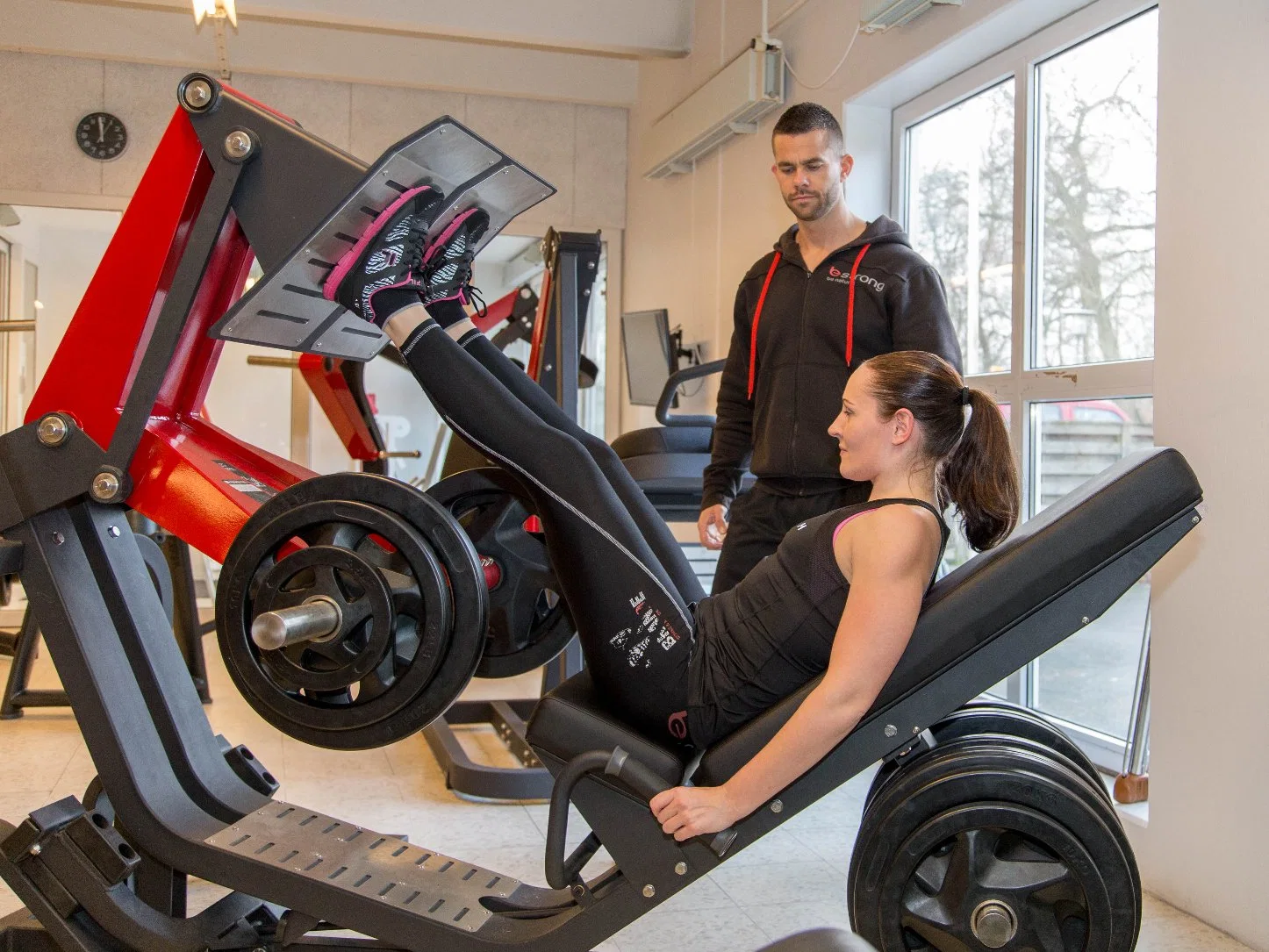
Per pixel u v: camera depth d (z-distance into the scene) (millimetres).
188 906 2484
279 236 1969
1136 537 1735
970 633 1728
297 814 2184
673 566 2094
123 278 2045
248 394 6582
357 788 3410
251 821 2098
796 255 2648
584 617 1889
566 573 1898
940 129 3967
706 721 1839
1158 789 2590
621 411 6637
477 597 1875
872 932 1761
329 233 1882
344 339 2256
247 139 1953
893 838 1743
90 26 5605
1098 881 1690
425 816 3158
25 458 2033
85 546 2131
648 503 2148
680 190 5711
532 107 6395
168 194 2037
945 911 1747
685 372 3820
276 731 4047
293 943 1965
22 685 4180
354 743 1916
